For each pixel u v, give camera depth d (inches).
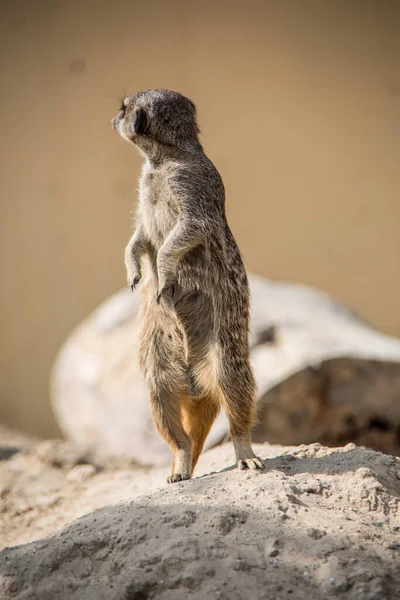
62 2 837.8
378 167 834.8
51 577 214.5
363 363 471.8
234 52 840.9
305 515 228.8
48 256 844.0
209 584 198.4
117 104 840.9
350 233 834.8
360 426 474.0
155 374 287.9
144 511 235.6
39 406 834.8
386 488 250.1
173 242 272.4
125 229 843.4
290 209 839.7
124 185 845.2
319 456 296.5
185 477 273.4
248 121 841.5
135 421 514.6
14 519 346.9
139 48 839.7
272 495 239.9
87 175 844.0
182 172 282.7
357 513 236.2
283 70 838.5
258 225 840.3
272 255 838.5
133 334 562.3
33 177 844.6
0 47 837.2
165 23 839.7
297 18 834.8
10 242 845.2
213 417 300.2
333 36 832.9
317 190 837.8
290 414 467.8
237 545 212.5
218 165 842.8
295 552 209.3
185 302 287.9
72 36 839.1
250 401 280.8
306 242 838.5
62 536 232.8
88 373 560.7
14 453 453.4
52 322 840.3
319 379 467.2
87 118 843.4
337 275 836.0
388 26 826.8
